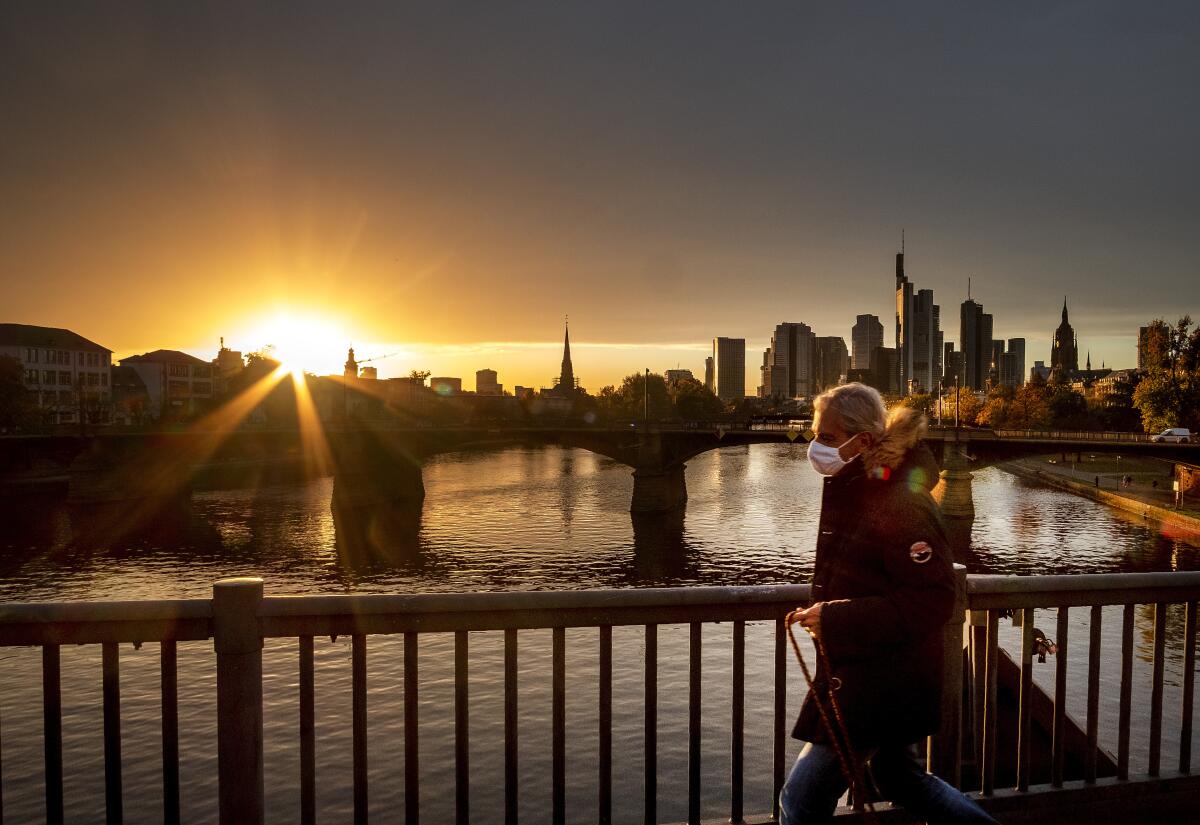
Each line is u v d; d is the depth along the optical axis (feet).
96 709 83.51
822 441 10.06
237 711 11.54
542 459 513.86
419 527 222.48
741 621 12.66
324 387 492.54
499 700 85.20
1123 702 14.16
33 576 160.97
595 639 108.06
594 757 72.79
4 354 412.16
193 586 153.28
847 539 9.67
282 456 400.26
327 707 83.71
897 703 9.58
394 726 79.00
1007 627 114.73
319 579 161.07
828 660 9.53
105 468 264.31
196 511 248.32
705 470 442.09
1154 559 174.81
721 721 79.92
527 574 166.61
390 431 271.90
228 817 11.51
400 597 11.79
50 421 421.18
